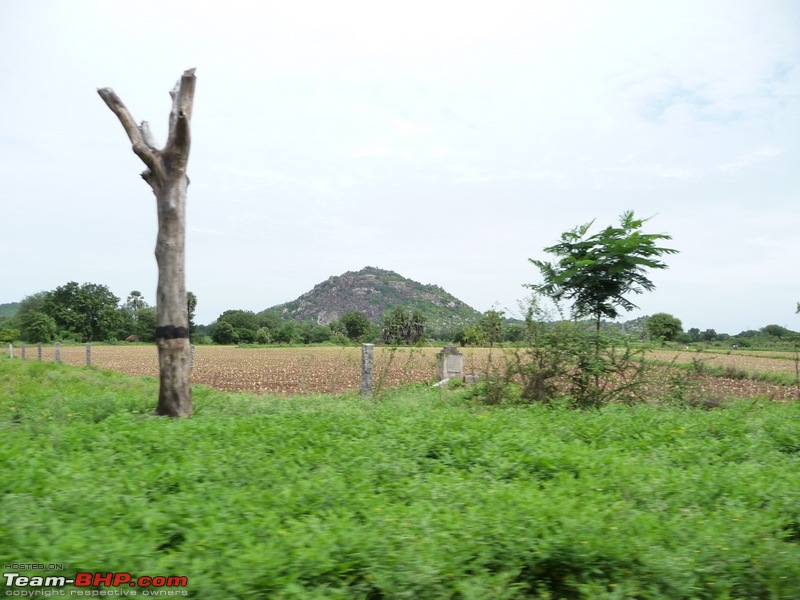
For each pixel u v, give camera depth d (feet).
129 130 34.68
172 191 34.78
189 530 14.23
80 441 23.77
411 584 12.44
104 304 359.05
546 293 45.73
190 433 25.23
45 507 15.23
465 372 68.13
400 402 42.78
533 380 42.93
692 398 42.63
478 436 25.40
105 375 75.36
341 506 16.67
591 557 13.89
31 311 307.78
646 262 41.98
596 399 41.57
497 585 12.76
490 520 14.94
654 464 22.06
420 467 21.93
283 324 332.60
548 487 18.88
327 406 39.04
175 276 34.78
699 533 15.05
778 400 50.52
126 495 16.60
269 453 23.00
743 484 18.93
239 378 84.28
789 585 13.47
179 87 34.99
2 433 25.21
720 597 13.07
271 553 12.69
